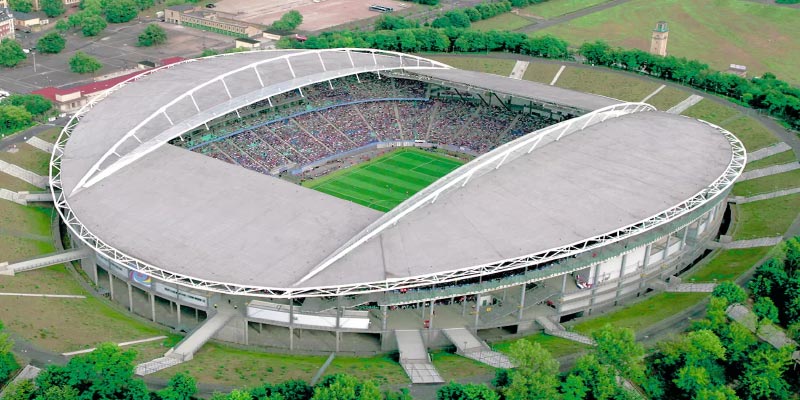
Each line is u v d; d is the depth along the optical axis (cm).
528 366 16700
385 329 19862
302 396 16362
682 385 17188
